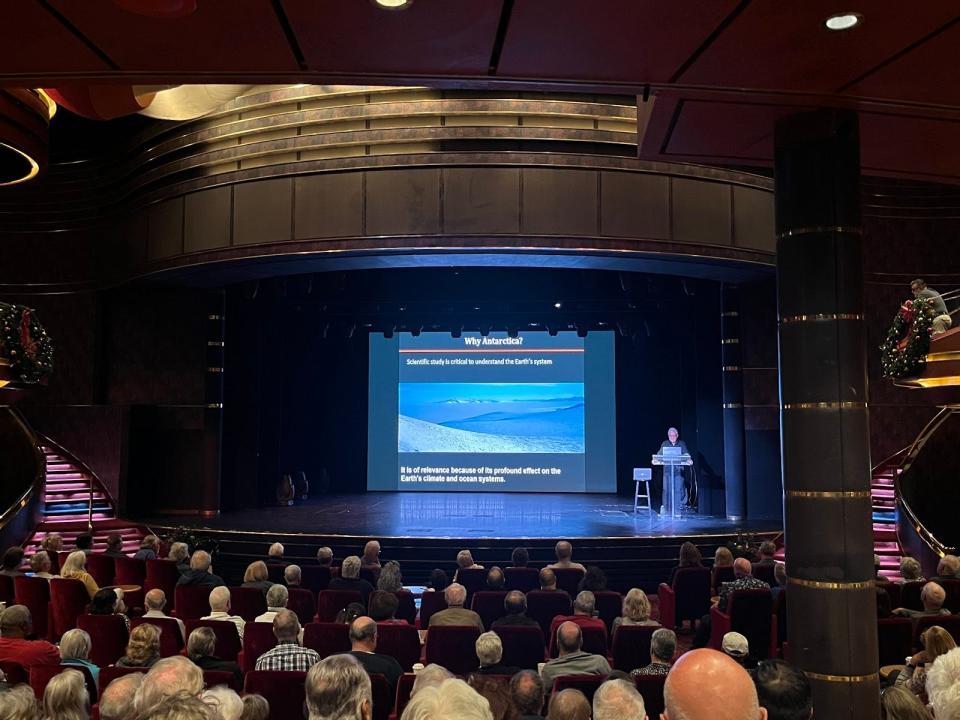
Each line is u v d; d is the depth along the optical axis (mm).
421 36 4336
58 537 9633
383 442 18953
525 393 18672
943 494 12734
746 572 7707
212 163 13031
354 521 13977
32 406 15453
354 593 7285
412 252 12141
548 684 4797
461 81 4980
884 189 15531
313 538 12211
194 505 15008
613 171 12188
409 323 17797
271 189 12617
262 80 4984
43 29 4242
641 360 18531
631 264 12914
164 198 13719
